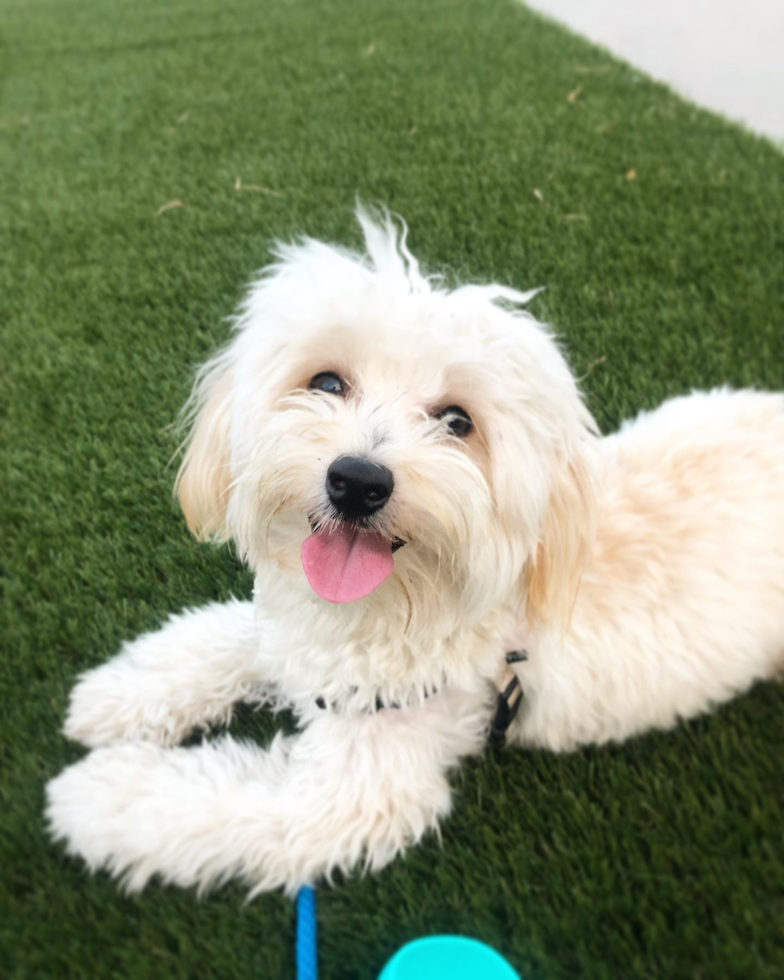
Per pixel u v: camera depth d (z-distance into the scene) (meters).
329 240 0.75
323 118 1.05
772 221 0.78
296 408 0.33
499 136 0.96
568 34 1.39
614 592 0.38
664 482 0.40
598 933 0.33
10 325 0.67
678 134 0.97
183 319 0.66
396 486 0.29
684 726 0.41
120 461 0.53
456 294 0.34
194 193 0.87
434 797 0.36
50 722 0.39
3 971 0.31
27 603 0.44
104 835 0.33
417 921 0.33
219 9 1.75
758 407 0.45
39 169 0.98
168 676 0.40
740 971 0.32
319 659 0.35
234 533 0.36
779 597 0.39
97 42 1.57
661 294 0.67
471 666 0.35
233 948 0.32
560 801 0.37
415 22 1.48
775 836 0.36
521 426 0.32
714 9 1.52
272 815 0.34
